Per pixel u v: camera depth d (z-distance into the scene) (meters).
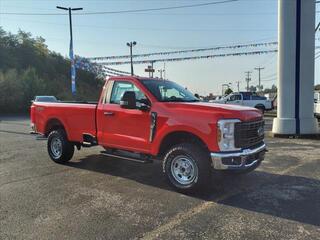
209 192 6.58
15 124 22.84
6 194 6.55
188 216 5.39
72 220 5.27
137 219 5.29
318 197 6.25
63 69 74.69
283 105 14.07
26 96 43.44
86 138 8.41
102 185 7.13
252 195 6.38
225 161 6.11
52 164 9.14
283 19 13.86
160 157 7.05
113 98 7.85
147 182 7.32
